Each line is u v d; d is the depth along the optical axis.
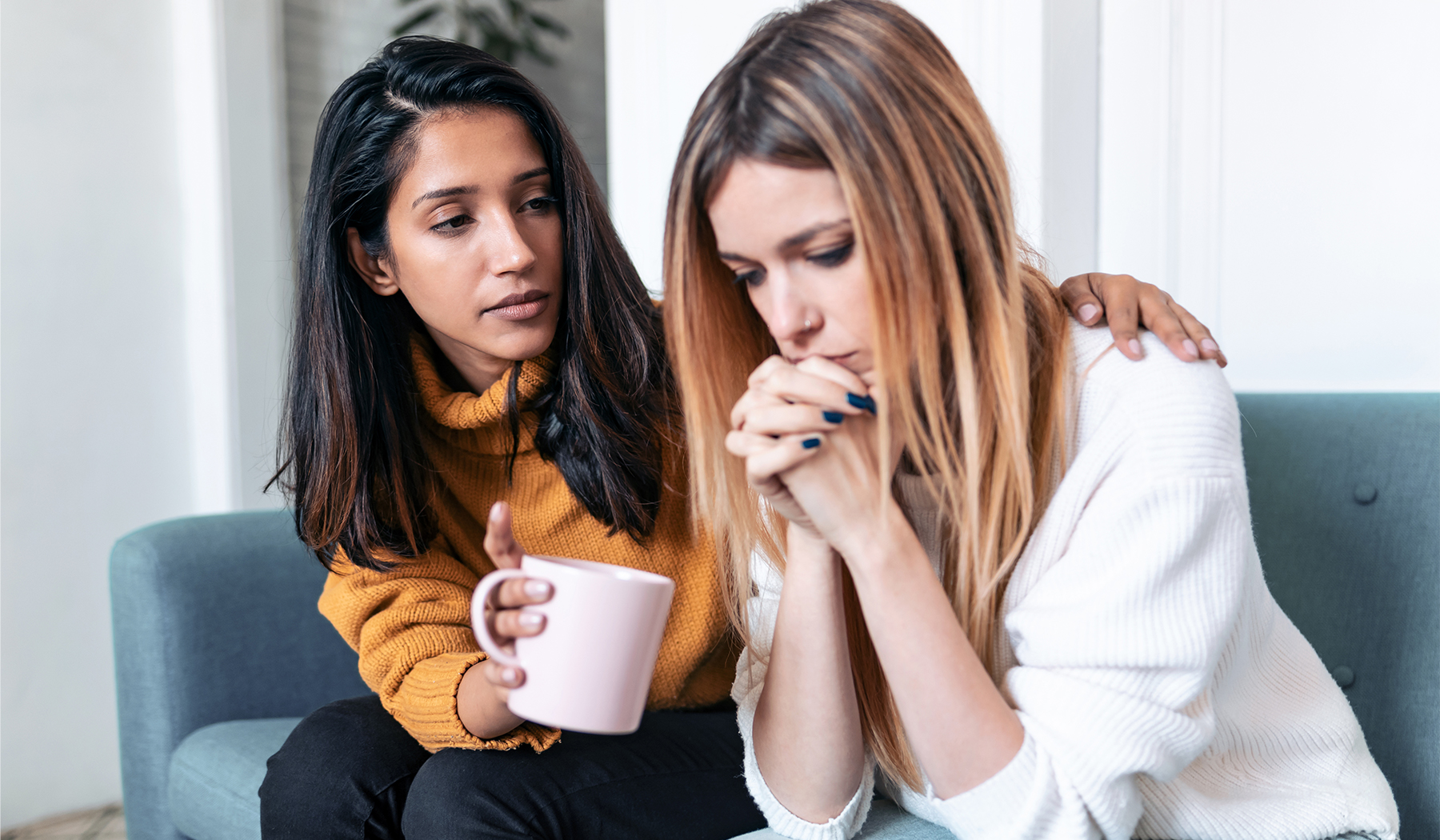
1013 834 0.71
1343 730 0.85
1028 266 0.85
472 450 1.07
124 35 2.46
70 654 2.38
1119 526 0.73
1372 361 1.27
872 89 0.69
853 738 0.84
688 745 0.99
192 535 1.52
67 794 2.37
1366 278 1.27
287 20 2.86
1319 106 1.30
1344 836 0.82
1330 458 1.08
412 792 0.89
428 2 3.25
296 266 1.07
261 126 2.60
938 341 0.76
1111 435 0.75
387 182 0.96
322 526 1.05
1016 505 0.79
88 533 2.42
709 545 1.06
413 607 1.02
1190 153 1.41
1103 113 1.48
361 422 1.03
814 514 0.75
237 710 1.50
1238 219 1.38
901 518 0.75
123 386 2.47
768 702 0.86
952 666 0.73
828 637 0.82
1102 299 0.83
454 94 0.95
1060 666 0.75
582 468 1.01
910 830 0.88
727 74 0.73
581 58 3.78
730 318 0.83
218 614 1.50
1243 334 1.39
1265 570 1.12
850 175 0.68
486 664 0.84
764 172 0.69
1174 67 1.41
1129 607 0.72
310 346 1.04
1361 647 1.04
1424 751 0.98
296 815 0.94
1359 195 1.27
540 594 0.71
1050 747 0.72
